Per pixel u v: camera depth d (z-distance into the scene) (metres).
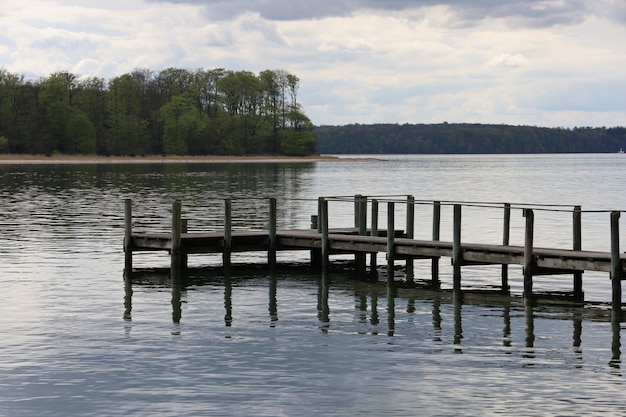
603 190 90.94
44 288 28.62
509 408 16.31
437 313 25.30
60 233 44.44
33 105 167.38
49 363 19.25
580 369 18.98
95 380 18.00
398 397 16.94
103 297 27.31
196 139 189.75
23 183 90.19
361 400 16.75
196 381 17.92
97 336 21.86
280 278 31.62
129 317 24.25
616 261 25.34
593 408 16.30
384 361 19.55
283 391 17.28
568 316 24.84
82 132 170.25
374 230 33.91
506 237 30.95
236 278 31.55
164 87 197.50
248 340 21.53
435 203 32.34
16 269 32.53
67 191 77.88
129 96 179.88
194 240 32.31
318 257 35.09
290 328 23.03
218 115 198.38
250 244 33.28
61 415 15.97
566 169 165.62
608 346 21.17
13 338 21.52
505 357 20.02
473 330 22.95
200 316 24.53
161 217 53.59
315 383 17.81
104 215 54.53
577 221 28.84
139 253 37.75
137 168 140.00
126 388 17.47
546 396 17.00
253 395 17.02
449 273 33.12
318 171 145.88
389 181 111.31
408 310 25.75
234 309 25.66
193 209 59.62
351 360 19.62
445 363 19.42
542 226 50.16
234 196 73.81
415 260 36.72
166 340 21.47
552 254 26.73
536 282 30.89
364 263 34.53
